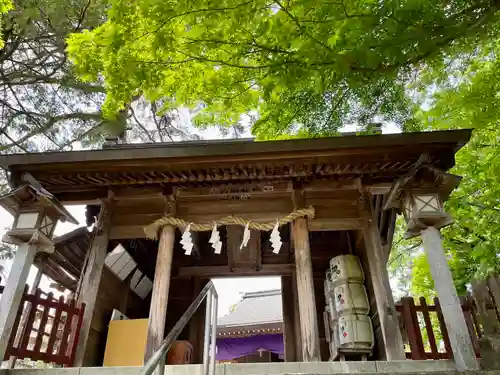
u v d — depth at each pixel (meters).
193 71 4.18
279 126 5.39
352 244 8.22
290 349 8.12
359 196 6.94
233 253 8.45
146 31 3.68
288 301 8.61
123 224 6.91
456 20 3.13
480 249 5.96
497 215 6.15
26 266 5.71
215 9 3.38
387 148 6.18
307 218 6.73
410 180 5.88
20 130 11.13
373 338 6.77
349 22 3.21
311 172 6.62
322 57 3.37
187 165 6.47
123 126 11.55
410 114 5.63
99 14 9.70
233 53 3.81
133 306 8.52
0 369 4.64
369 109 5.24
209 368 4.05
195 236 8.68
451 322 4.96
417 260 9.57
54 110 11.25
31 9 9.27
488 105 5.05
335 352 7.11
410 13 2.98
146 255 8.91
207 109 4.81
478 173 6.34
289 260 8.84
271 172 6.60
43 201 6.09
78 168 6.52
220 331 12.10
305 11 3.40
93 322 6.49
